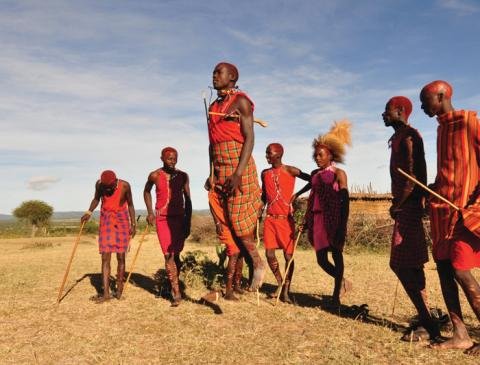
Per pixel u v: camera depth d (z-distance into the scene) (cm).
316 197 640
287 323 538
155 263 1138
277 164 682
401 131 477
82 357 437
